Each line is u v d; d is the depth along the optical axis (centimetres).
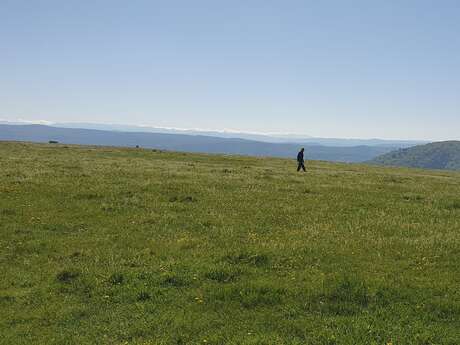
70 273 1476
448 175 6550
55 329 1149
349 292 1307
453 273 1497
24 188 2856
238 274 1483
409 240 1883
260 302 1277
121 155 6656
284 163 7012
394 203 2847
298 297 1296
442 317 1196
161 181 3466
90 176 3578
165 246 1781
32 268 1555
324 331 1105
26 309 1259
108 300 1301
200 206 2567
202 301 1281
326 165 7194
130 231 2012
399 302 1264
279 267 1548
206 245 1794
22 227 2030
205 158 7031
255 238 1903
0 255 1683
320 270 1510
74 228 2061
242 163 6519
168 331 1123
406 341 1068
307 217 2336
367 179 4444
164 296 1323
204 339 1080
